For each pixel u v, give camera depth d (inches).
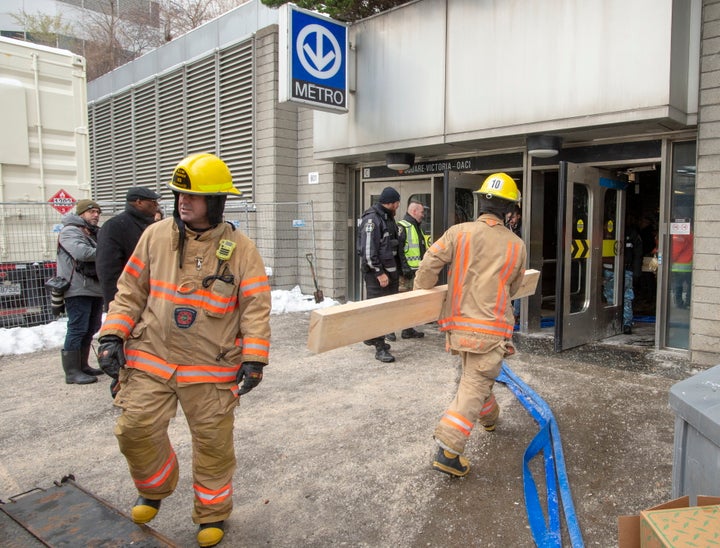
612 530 109.2
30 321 291.1
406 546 106.6
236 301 103.0
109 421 171.8
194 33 442.0
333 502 122.6
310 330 115.1
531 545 105.8
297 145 385.1
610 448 144.3
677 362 220.2
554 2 224.4
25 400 190.7
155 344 98.6
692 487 78.2
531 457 140.2
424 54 270.8
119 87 546.3
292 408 178.4
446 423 126.7
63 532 98.8
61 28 959.0
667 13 197.2
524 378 202.1
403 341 267.0
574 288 250.8
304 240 383.2
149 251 100.7
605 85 213.0
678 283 233.0
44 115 310.2
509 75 240.2
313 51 278.4
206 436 101.7
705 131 207.6
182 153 460.4
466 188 275.0
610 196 268.7
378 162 344.2
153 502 106.7
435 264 135.0
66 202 311.7
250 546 107.1
